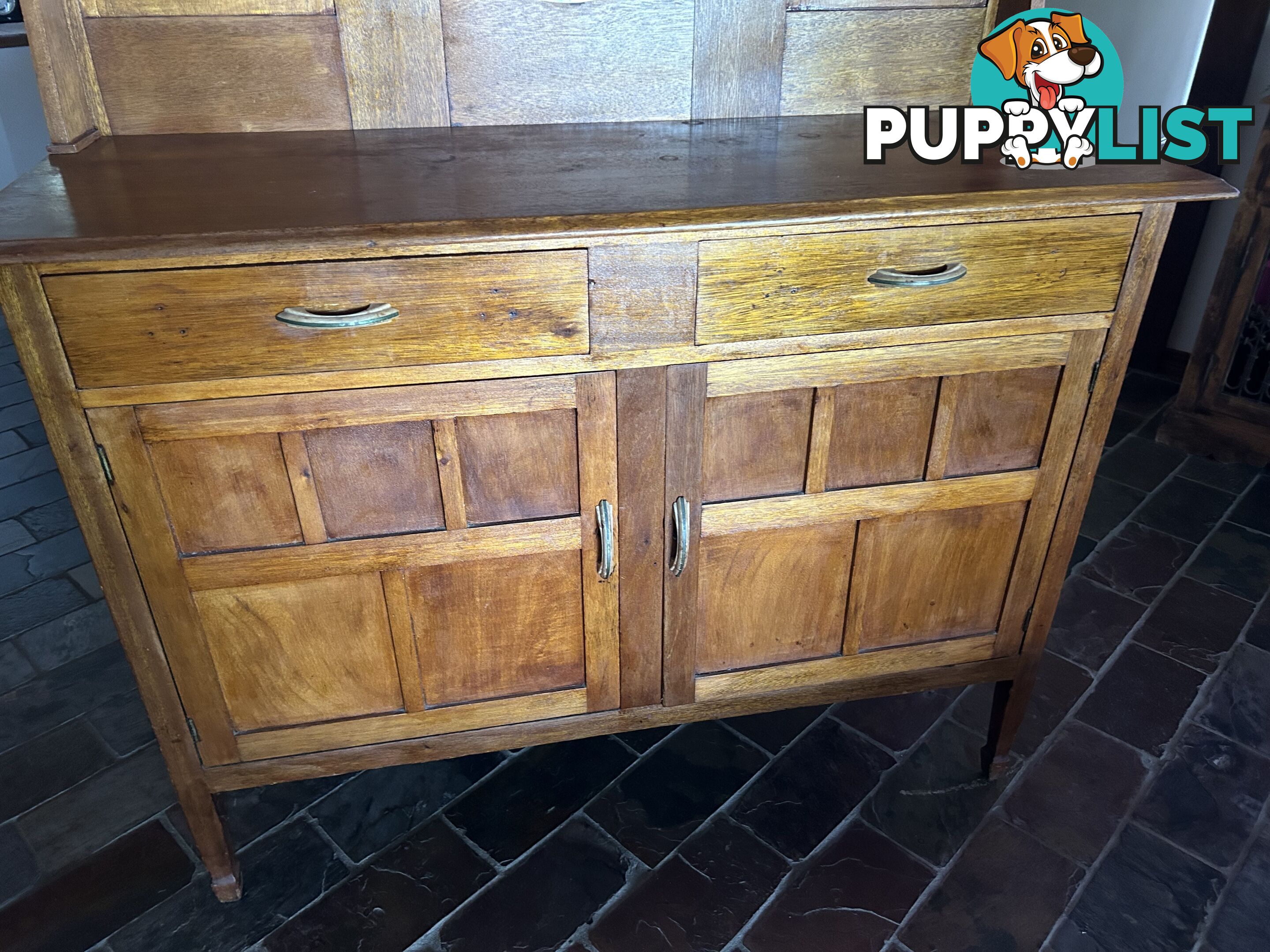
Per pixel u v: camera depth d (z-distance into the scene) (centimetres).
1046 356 135
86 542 120
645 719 153
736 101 161
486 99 154
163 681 131
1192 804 168
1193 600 217
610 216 110
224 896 150
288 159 134
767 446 134
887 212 116
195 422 115
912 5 160
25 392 304
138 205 113
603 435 126
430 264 110
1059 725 184
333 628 133
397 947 145
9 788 171
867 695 161
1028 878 155
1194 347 262
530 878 155
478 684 143
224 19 142
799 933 146
